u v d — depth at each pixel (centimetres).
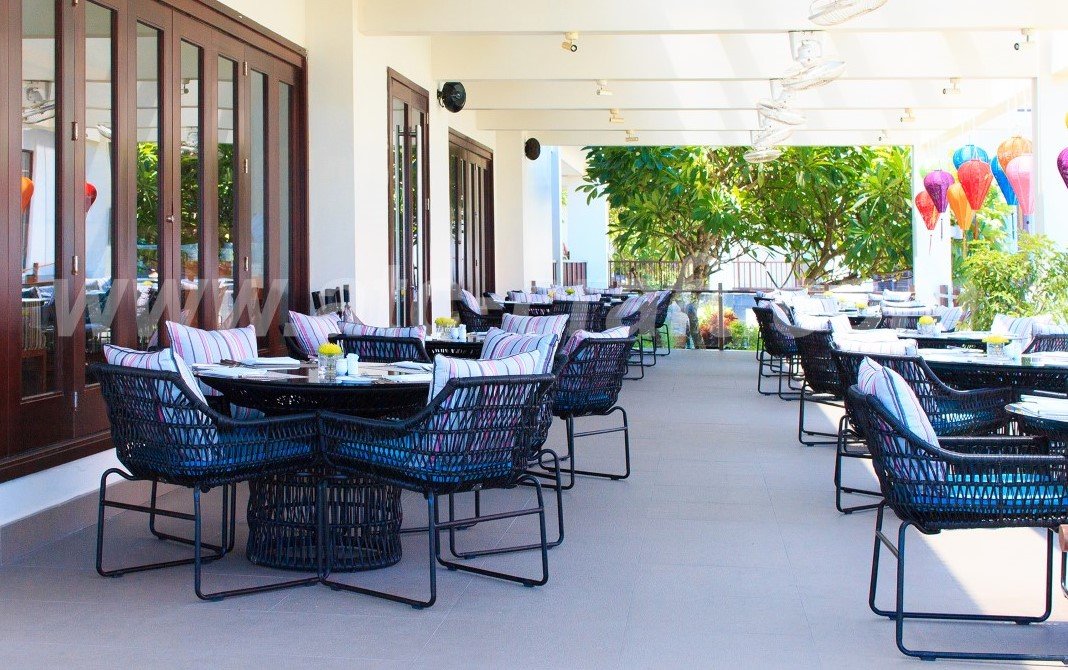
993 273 1048
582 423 864
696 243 1884
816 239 1897
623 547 474
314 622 373
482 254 1441
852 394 357
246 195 728
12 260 475
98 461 538
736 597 401
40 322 500
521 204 1505
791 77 843
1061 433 383
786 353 1023
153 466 401
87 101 541
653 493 589
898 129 1430
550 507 556
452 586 416
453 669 329
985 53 1016
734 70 1012
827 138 1588
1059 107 1009
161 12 613
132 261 584
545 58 1033
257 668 329
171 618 377
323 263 814
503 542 482
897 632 341
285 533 437
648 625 369
